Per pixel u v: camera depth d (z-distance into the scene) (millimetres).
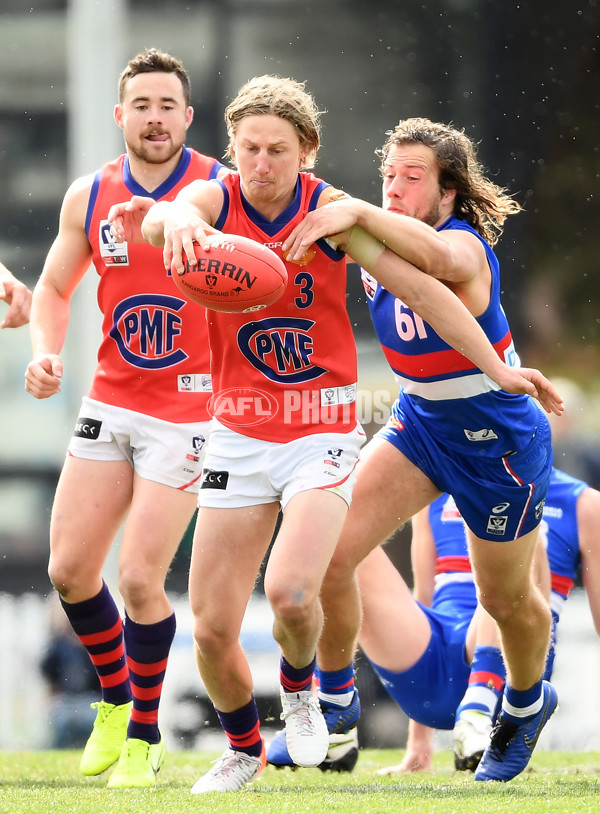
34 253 60844
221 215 13180
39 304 16172
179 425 15258
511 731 15102
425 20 64688
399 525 14938
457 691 17312
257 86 12797
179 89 15781
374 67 64250
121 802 12273
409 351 14109
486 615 16484
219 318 13266
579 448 46781
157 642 15125
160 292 15320
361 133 64562
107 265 15539
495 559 14445
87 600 15516
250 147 12680
